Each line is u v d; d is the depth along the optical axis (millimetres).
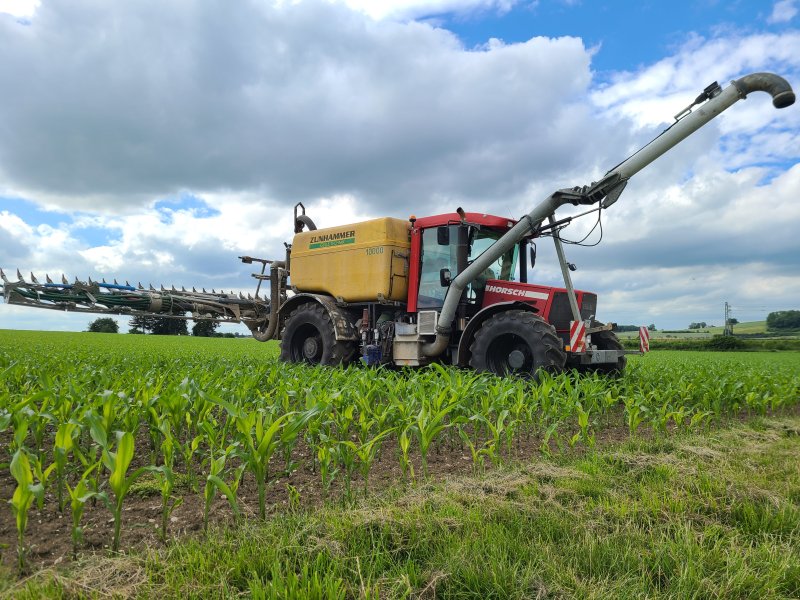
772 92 6730
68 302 11992
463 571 2611
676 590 2541
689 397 7602
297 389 6156
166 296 12586
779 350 37625
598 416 7316
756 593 2537
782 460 4988
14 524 3293
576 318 8461
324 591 2350
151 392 5020
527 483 4035
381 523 3102
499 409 5711
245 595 2410
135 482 4156
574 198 7988
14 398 5348
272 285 12789
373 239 10375
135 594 2391
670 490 3877
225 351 22625
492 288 9500
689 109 7328
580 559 2826
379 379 6332
